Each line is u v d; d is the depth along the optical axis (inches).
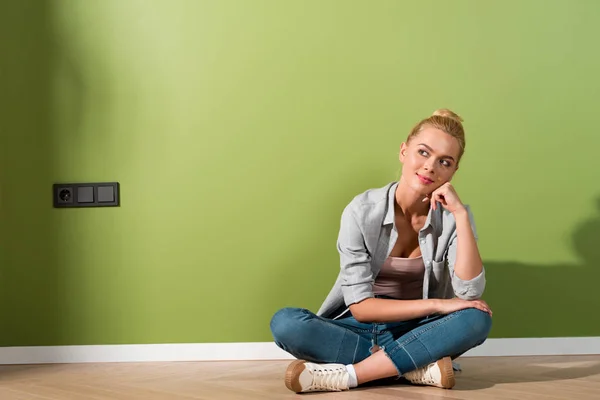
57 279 98.4
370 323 77.8
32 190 98.9
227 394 70.7
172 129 99.3
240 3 99.6
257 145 99.3
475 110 99.3
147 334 98.1
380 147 99.0
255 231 98.8
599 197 99.3
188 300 98.3
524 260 98.9
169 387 75.6
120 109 99.4
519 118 99.4
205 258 98.7
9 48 99.3
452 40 99.4
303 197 98.8
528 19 99.7
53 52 99.4
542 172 99.4
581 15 99.8
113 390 74.2
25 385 78.8
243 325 98.2
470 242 73.3
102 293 98.3
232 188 99.1
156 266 98.6
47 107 99.4
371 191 80.8
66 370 90.3
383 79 99.3
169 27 99.7
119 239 98.7
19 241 98.7
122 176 99.1
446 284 81.5
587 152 99.6
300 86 99.4
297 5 99.5
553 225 99.2
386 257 78.1
